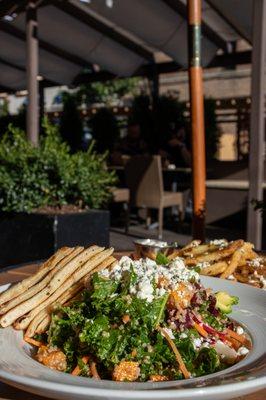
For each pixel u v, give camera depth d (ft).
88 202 14.02
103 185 14.64
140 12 25.77
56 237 12.71
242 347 2.99
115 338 2.78
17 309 3.12
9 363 2.62
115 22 27.07
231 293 3.77
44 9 26.22
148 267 3.10
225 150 47.55
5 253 13.71
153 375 2.68
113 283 2.97
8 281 4.79
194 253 4.80
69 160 13.92
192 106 10.61
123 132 39.52
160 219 22.76
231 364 2.81
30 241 13.15
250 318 3.35
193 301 3.13
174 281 3.06
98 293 2.92
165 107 32.27
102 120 35.04
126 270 3.01
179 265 3.20
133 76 33.19
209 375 2.50
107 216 13.64
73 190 13.76
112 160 28.94
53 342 2.94
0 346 2.85
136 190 23.21
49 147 14.25
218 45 28.81
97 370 2.78
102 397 2.18
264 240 22.11
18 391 2.62
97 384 2.42
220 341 3.01
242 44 32.09
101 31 28.48
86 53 30.89
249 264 4.56
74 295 3.20
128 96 63.52
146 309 2.86
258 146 15.06
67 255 3.43
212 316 3.20
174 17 26.20
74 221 13.01
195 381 2.42
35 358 2.84
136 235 23.66
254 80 15.06
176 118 32.27
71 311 2.97
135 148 30.35
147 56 31.42
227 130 47.37
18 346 2.92
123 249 5.81
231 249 4.59
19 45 30.32
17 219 13.34
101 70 33.68
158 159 22.35
